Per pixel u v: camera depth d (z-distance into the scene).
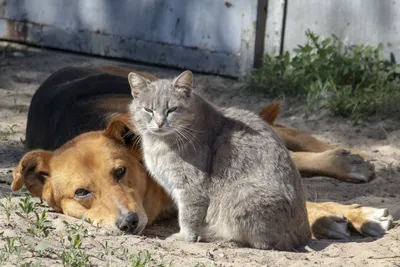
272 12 11.66
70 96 7.96
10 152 8.78
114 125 6.44
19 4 13.92
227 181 5.91
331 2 11.25
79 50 13.48
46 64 12.84
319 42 11.44
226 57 11.97
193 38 12.27
